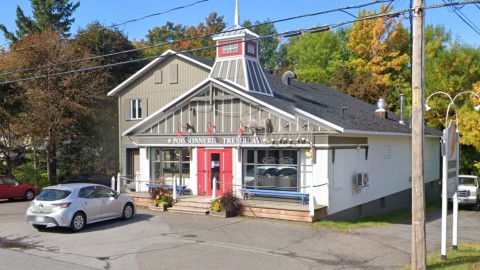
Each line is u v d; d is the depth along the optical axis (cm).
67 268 1030
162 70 2952
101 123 3550
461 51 3347
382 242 1334
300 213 1627
